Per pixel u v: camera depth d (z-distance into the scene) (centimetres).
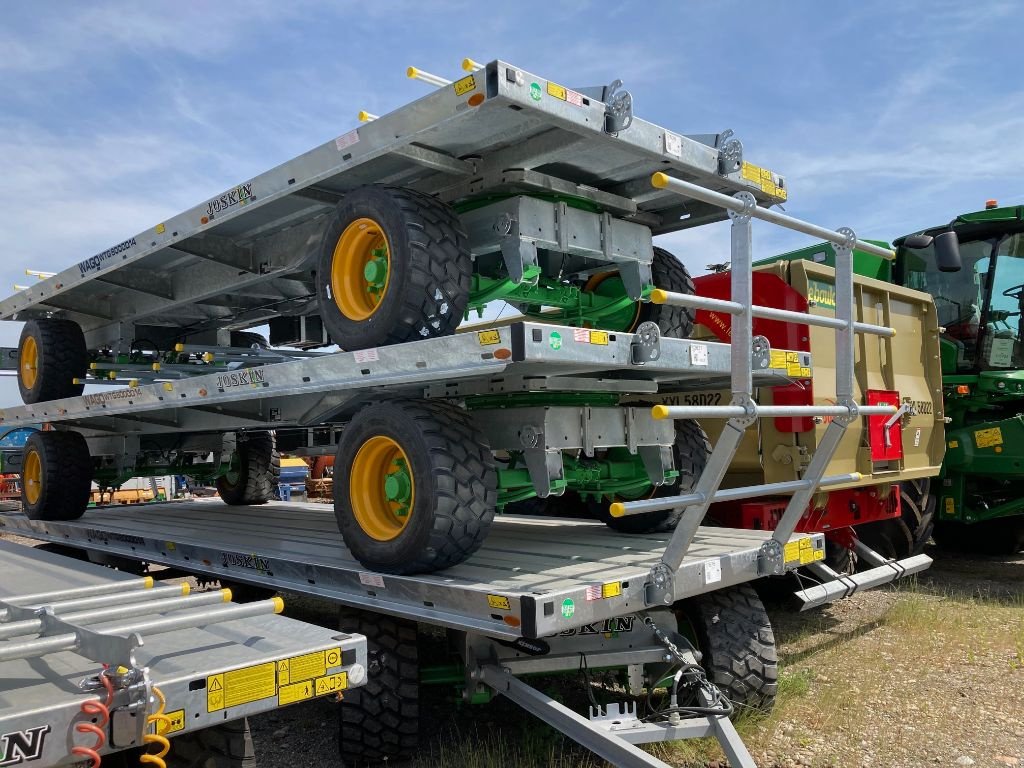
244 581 401
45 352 584
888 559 646
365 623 324
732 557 332
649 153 317
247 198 375
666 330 439
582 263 418
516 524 500
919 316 671
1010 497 751
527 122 307
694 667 317
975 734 356
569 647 324
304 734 373
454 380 356
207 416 520
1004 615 559
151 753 180
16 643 164
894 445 599
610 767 315
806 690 406
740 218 279
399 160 338
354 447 330
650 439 374
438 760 325
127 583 235
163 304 551
